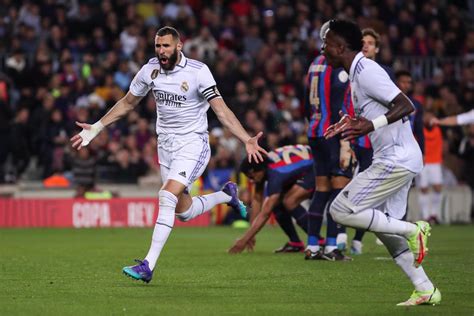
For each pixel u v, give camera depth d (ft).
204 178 181.37
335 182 96.07
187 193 79.66
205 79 75.82
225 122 75.15
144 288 72.13
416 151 64.23
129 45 209.56
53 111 186.39
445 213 186.50
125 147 186.19
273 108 200.54
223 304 63.05
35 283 75.56
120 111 79.25
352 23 64.49
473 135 193.88
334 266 89.35
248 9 229.66
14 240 133.28
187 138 76.79
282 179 103.30
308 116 98.07
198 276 80.64
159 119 77.92
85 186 177.37
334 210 63.93
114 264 92.73
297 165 103.96
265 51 214.28
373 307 61.62
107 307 61.67
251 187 174.29
